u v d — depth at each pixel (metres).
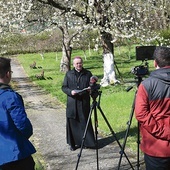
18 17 19.00
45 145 8.10
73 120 7.42
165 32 32.47
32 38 42.81
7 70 3.84
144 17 21.00
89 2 16.98
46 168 6.55
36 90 19.14
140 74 5.09
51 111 12.84
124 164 6.41
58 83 21.02
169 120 3.55
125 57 33.09
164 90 3.54
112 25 17.78
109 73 17.66
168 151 3.51
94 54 37.09
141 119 3.55
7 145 3.75
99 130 8.95
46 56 39.75
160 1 24.05
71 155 7.21
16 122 3.66
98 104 5.94
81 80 7.35
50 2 17.88
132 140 7.88
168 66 3.63
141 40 19.17
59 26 20.20
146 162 3.66
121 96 13.73
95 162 6.64
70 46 22.98
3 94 3.74
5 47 30.08
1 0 19.36
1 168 3.79
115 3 17.73
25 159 3.85
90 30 19.53
